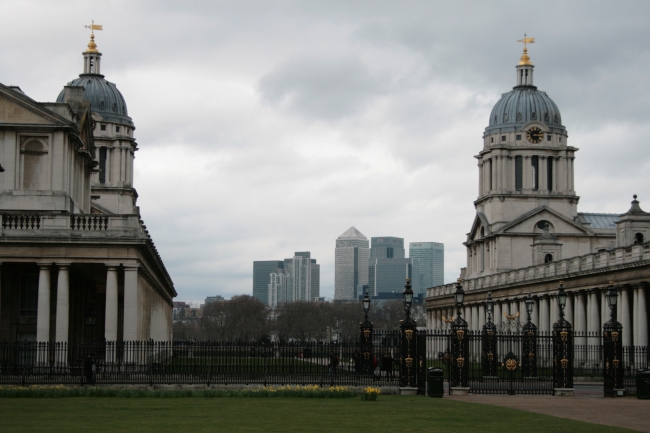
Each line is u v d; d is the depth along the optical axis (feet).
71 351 314.96
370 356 283.18
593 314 460.55
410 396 247.50
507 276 601.21
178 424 165.78
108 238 317.83
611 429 167.22
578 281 479.00
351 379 277.03
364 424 169.27
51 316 331.57
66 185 336.49
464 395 256.73
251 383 265.75
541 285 534.37
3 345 272.31
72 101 379.14
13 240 314.55
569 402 231.50
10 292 331.98
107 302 318.24
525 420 181.06
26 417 176.96
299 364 336.70
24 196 329.72
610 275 439.22
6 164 331.16
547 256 648.38
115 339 318.24
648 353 295.28
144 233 351.25
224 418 176.86
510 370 267.18
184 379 271.08
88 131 387.34
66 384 261.03
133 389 240.94
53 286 333.62
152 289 422.82
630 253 423.23
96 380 269.23
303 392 234.58
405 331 256.73
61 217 318.24
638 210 514.27
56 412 187.11
